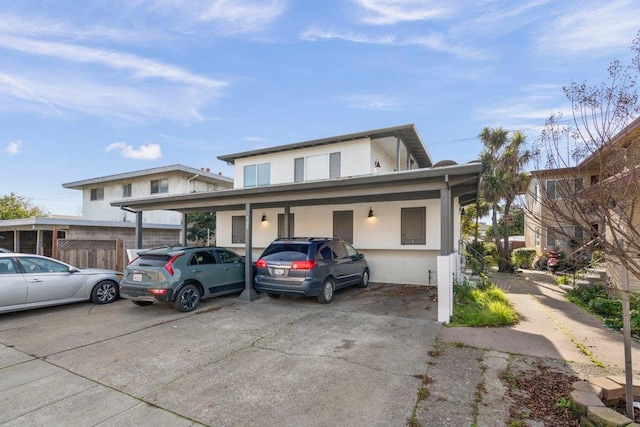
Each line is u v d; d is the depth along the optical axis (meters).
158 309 7.82
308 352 5.03
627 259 2.70
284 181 14.35
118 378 4.18
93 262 11.35
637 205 2.70
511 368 4.41
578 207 2.87
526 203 3.56
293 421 3.22
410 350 5.08
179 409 3.45
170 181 20.70
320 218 12.75
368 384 3.97
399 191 7.30
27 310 7.64
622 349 5.20
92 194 24.12
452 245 9.09
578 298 9.23
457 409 3.40
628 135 2.78
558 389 3.82
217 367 4.50
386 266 11.63
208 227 20.44
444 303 6.65
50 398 3.68
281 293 8.11
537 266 18.88
